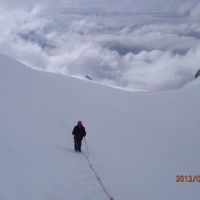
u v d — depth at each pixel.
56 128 20.83
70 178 10.93
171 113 44.50
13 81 33.56
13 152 11.14
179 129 36.25
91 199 9.80
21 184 8.73
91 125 27.77
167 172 18.41
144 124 35.34
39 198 8.41
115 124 31.59
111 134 26.30
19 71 40.38
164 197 13.09
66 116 27.75
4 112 18.45
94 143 20.47
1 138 12.30
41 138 15.70
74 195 9.59
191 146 29.81
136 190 12.52
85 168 12.97
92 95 45.19
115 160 17.02
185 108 48.03
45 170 10.70
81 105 36.31
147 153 22.69
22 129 15.77
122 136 26.73
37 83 38.50
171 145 28.50
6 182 8.40
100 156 16.66
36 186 9.05
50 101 31.94
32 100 28.53
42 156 12.13
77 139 16.08
